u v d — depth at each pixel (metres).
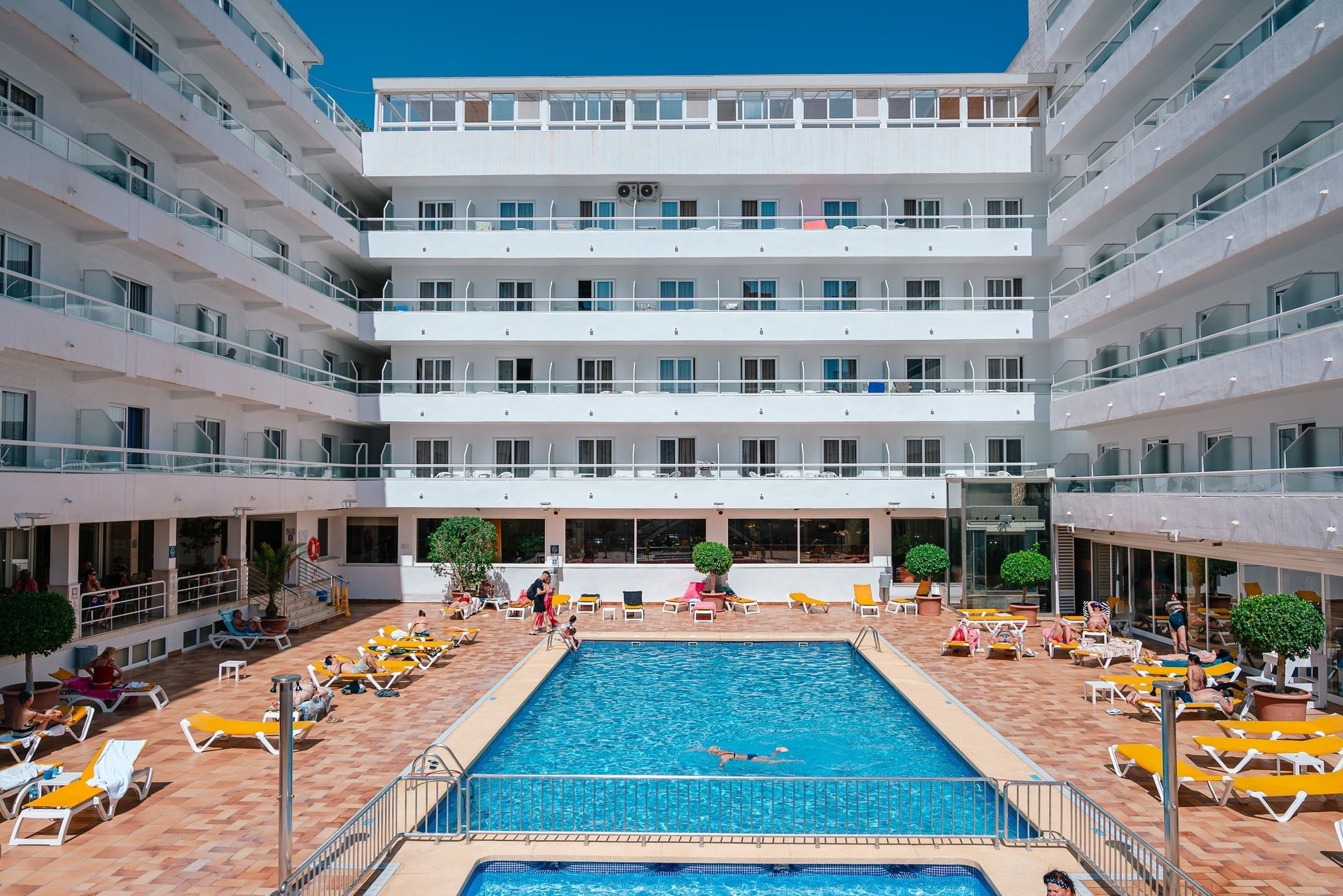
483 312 29.42
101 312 17.09
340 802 10.95
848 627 24.78
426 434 30.45
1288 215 16.19
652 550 30.17
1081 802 9.71
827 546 30.09
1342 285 16.44
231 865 9.12
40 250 17.14
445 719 14.80
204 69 22.97
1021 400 29.09
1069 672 18.62
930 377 30.36
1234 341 18.08
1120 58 23.03
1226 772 11.30
